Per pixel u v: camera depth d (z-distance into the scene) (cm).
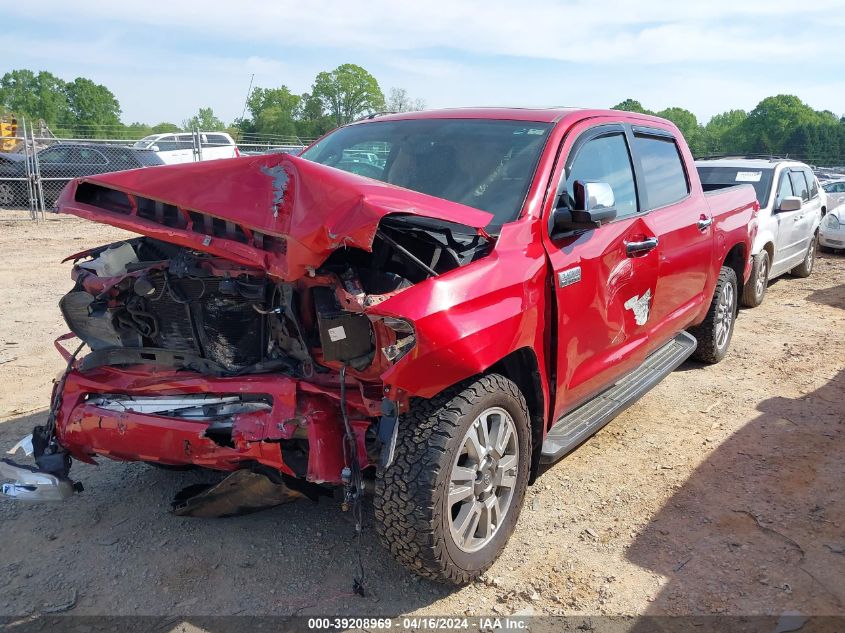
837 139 10800
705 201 536
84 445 317
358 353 277
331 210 251
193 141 1928
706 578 321
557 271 333
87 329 337
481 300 287
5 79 10825
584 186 342
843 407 530
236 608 292
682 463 436
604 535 354
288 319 292
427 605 297
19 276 980
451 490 286
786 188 988
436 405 285
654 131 489
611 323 391
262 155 277
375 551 334
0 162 1694
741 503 387
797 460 441
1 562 320
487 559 309
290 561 325
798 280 1098
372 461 283
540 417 339
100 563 321
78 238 1364
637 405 533
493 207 343
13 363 592
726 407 530
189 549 333
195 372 309
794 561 335
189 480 398
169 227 280
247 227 263
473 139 386
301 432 285
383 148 404
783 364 638
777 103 11775
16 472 311
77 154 1711
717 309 594
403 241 297
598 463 434
